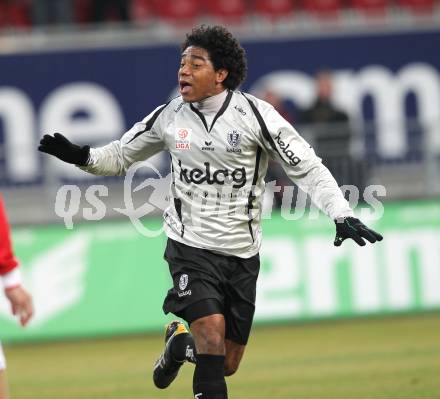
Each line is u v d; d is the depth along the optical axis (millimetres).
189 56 20125
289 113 56406
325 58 56750
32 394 30109
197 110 20250
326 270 44438
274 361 34750
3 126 53844
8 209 46094
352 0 66438
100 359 37312
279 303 44125
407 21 57719
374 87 57125
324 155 46219
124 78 54781
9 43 54469
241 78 20625
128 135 21172
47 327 42906
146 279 43594
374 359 33812
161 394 29125
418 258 45125
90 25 59656
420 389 27422
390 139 47344
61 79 54281
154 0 65250
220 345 19781
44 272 43062
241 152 20172
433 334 39500
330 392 27922
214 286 20312
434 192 47469
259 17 63906
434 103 57562
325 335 40812
